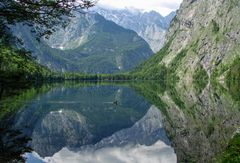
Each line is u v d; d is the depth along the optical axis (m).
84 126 79.19
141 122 87.25
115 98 151.12
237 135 30.55
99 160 46.47
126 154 50.97
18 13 18.73
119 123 86.06
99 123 85.00
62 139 59.06
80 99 139.88
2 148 36.53
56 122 78.00
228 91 162.62
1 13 18.61
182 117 86.00
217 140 50.47
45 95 144.88
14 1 18.27
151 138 65.00
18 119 68.00
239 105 96.19
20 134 50.44
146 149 54.72
